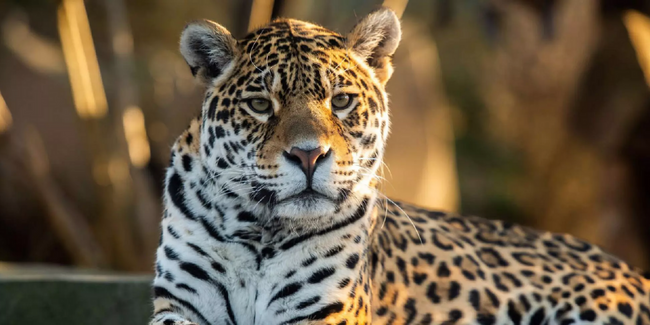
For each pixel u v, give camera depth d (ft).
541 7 80.07
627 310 32.99
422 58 75.66
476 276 32.37
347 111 27.20
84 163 68.69
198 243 27.48
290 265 27.50
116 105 61.93
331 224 27.40
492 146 86.43
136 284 36.32
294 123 25.94
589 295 32.86
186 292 27.66
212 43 27.81
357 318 27.94
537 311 32.65
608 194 85.51
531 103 84.23
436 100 79.71
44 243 68.23
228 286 27.68
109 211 60.85
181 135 29.14
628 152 84.79
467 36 84.12
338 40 28.35
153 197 67.26
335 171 26.12
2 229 67.46
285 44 27.14
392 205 32.60
